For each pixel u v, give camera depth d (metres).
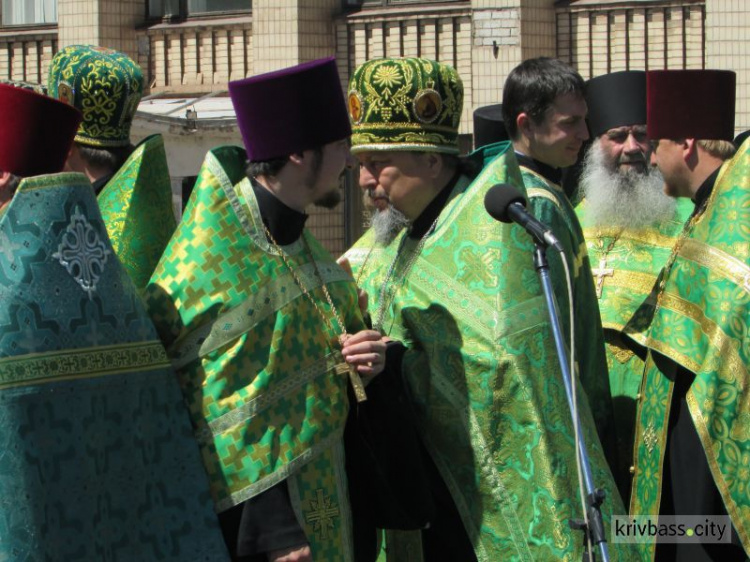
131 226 4.37
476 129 5.98
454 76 4.45
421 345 4.31
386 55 12.07
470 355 4.19
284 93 3.82
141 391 3.57
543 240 3.73
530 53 11.41
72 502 3.38
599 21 11.33
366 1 12.23
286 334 3.79
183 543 3.60
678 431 4.55
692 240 4.55
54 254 3.41
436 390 4.25
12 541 3.28
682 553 4.50
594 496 3.52
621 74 5.38
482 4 11.45
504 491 4.18
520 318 4.17
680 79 4.70
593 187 5.42
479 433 4.19
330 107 3.89
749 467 4.34
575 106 4.79
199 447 3.68
